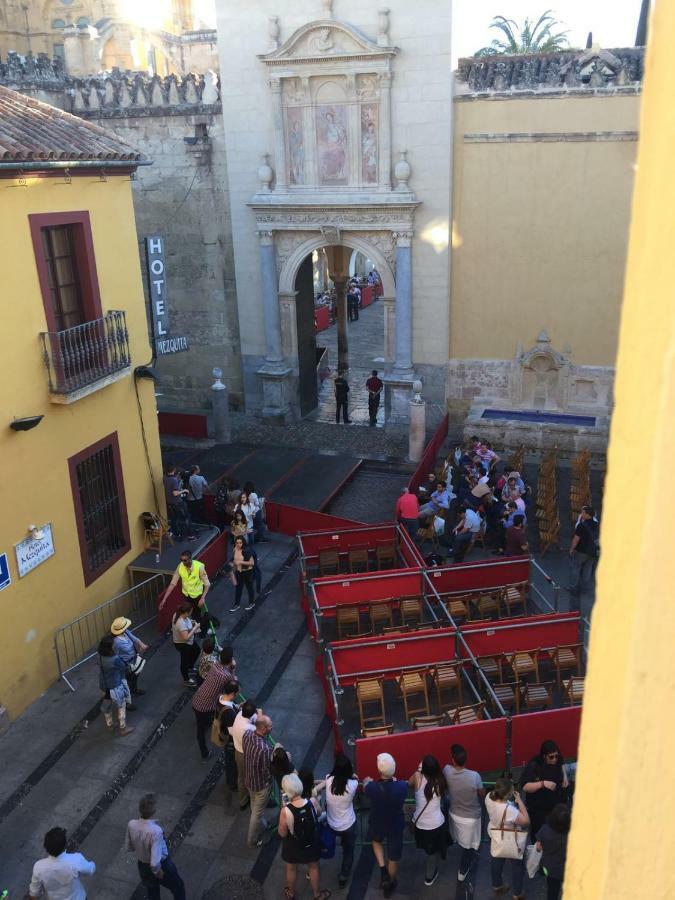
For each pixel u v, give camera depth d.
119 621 12.52
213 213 25.92
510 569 14.99
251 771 9.80
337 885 9.52
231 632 15.14
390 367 25.39
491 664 12.63
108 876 9.84
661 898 1.31
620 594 1.22
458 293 24.11
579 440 23.11
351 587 14.59
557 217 22.52
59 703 13.16
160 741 12.23
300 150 24.22
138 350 15.94
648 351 1.11
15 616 12.66
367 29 22.30
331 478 22.50
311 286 27.27
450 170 22.69
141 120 25.55
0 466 12.19
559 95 21.41
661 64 1.06
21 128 13.17
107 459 15.25
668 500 1.10
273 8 23.02
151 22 48.28
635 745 1.23
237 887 9.47
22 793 11.24
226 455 24.62
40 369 13.01
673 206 1.04
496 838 8.52
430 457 22.39
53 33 45.47
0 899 8.20
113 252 14.90
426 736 10.40
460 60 22.03
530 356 23.86
